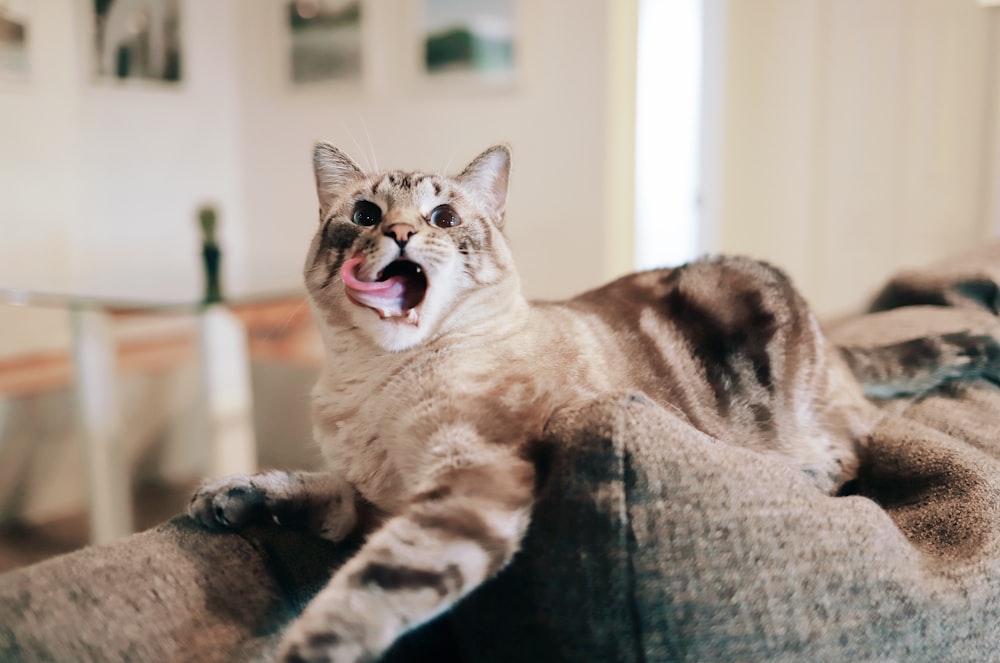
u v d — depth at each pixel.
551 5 2.81
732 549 0.70
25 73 3.08
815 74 3.07
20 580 0.68
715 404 1.13
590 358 1.05
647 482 0.70
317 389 1.06
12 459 2.68
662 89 2.98
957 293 1.66
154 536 0.78
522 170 2.98
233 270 2.70
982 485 0.96
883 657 0.74
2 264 3.04
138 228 3.57
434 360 0.97
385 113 3.36
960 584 0.81
